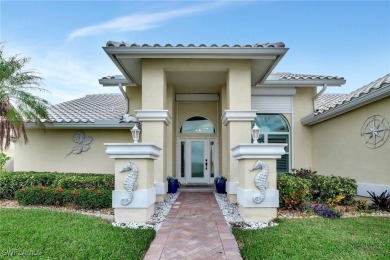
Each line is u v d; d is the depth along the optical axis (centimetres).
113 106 1659
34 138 1344
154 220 757
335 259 463
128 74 1193
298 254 486
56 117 1345
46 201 915
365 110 1017
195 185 1501
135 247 533
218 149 1570
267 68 1113
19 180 1077
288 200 843
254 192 752
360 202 916
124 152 754
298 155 1460
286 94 1474
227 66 1043
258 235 604
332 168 1238
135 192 752
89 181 1037
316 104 1481
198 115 1577
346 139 1131
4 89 1124
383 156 921
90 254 484
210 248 548
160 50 968
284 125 1501
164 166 1059
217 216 791
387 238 572
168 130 1312
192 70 1066
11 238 554
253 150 756
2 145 1101
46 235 573
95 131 1335
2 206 933
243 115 1023
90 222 687
